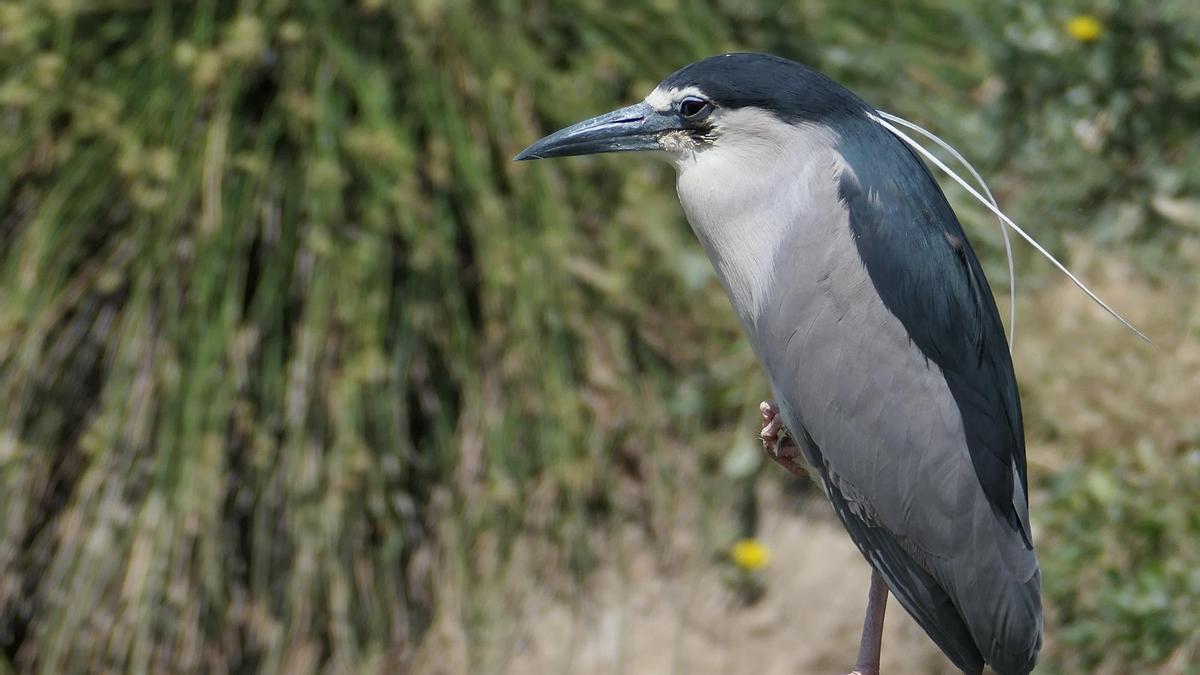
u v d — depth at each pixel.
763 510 10.13
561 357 9.98
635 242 10.30
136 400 9.69
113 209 9.95
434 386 10.19
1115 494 9.55
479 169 9.95
